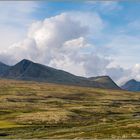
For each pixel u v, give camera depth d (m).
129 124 182.75
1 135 184.88
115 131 166.38
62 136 169.12
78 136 163.25
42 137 170.88
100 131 169.88
